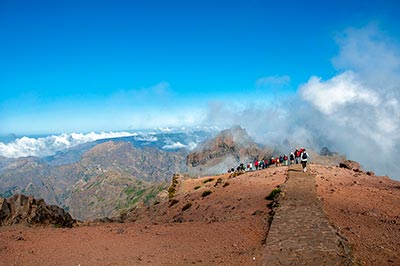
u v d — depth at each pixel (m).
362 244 16.89
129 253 17.88
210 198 40.91
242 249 17.25
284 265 14.38
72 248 18.98
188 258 16.52
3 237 21.33
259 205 29.89
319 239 17.17
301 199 26.95
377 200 28.08
